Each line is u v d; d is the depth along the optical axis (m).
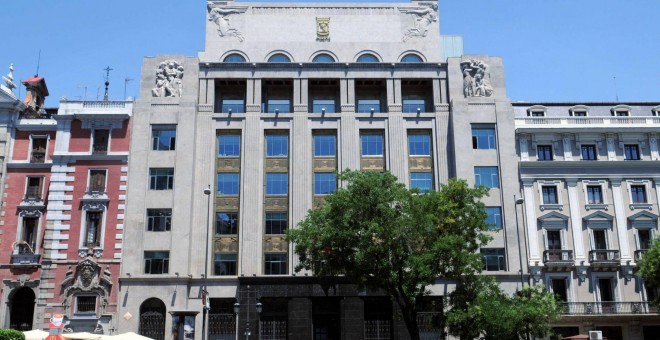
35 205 56.50
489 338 39.84
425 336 55.25
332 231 41.12
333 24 66.25
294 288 55.28
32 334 38.44
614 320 55.12
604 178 58.97
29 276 54.84
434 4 67.12
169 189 57.91
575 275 56.44
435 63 62.53
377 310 56.03
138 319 54.06
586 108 63.03
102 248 55.69
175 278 54.94
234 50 64.81
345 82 61.97
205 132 60.22
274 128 60.66
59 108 59.00
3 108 58.34
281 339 55.09
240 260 56.69
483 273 56.16
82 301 54.59
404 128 61.03
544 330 41.06
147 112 59.69
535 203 58.34
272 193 59.25
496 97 61.47
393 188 42.47
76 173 57.47
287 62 62.03
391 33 66.25
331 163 60.28
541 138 60.19
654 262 49.06
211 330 54.97
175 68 61.31
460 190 43.31
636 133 59.97
